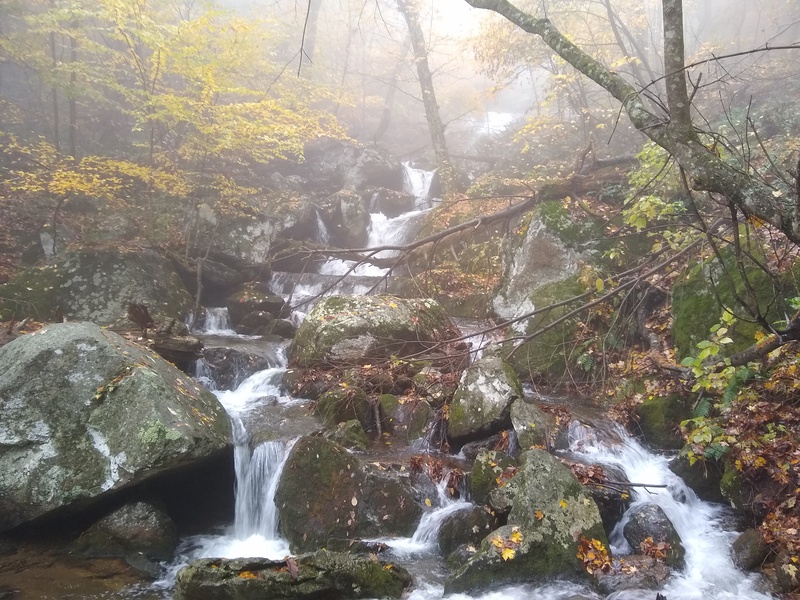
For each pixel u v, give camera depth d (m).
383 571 4.77
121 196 13.71
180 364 8.58
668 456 6.79
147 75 12.49
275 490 6.08
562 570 4.83
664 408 7.03
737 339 6.57
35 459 5.55
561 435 6.84
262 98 13.37
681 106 4.46
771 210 3.93
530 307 9.49
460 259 12.73
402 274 13.60
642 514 5.43
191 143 12.37
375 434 7.22
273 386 8.56
